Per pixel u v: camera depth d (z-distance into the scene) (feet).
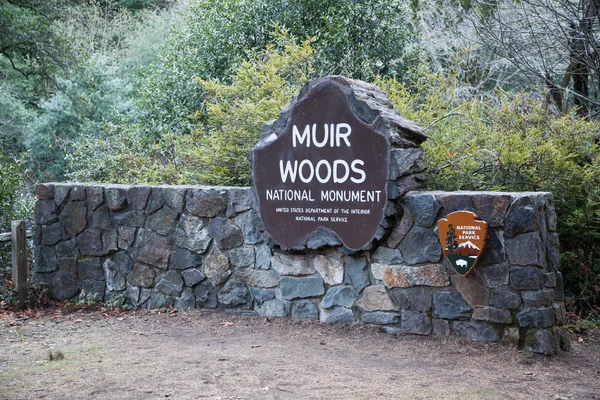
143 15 82.99
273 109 26.09
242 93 28.84
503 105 26.25
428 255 18.85
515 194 17.74
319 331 20.17
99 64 69.56
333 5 39.29
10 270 27.94
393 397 14.44
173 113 40.22
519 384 15.49
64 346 18.95
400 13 40.91
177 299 23.22
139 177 30.94
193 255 22.91
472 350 17.85
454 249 18.02
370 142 19.31
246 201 21.94
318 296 20.86
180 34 42.86
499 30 32.42
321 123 20.08
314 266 20.88
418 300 19.10
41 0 56.54
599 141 27.63
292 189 20.58
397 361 17.33
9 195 31.22
